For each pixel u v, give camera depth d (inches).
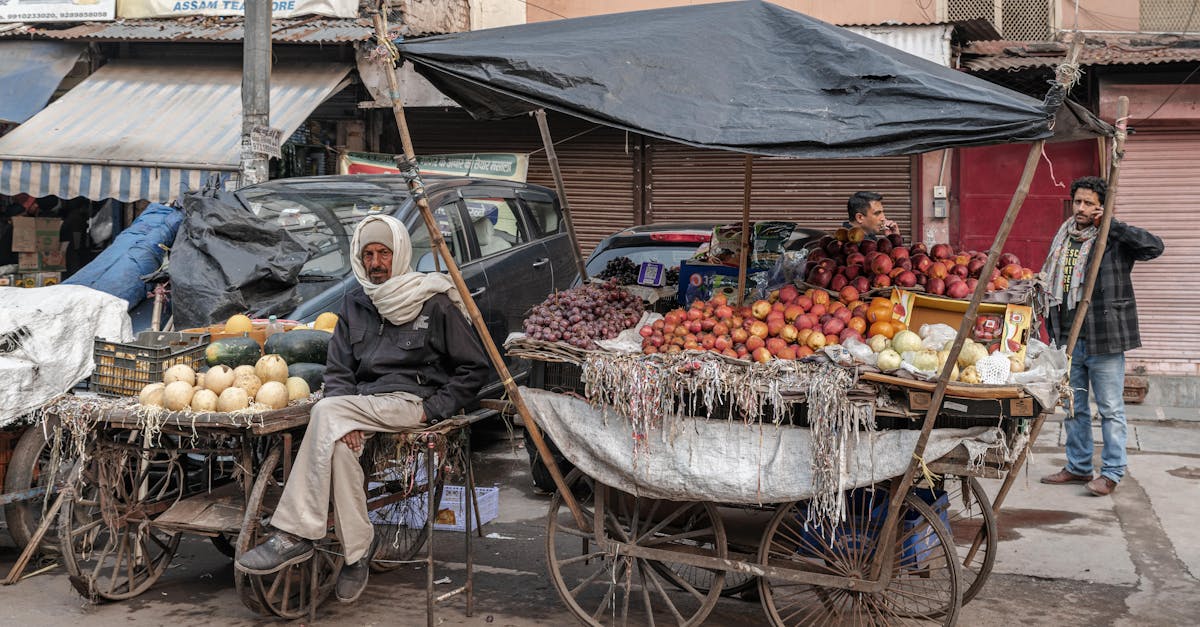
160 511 195.5
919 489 179.8
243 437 178.9
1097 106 401.1
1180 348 401.7
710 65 158.7
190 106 393.1
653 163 455.8
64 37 417.1
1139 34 431.5
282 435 180.1
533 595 198.7
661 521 176.2
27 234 410.6
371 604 193.3
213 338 208.1
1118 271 252.8
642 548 172.9
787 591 197.6
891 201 434.3
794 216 444.8
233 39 399.5
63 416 183.9
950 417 157.0
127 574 203.6
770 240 199.3
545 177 462.6
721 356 160.2
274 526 168.4
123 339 214.7
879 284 171.0
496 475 291.6
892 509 157.6
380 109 451.5
